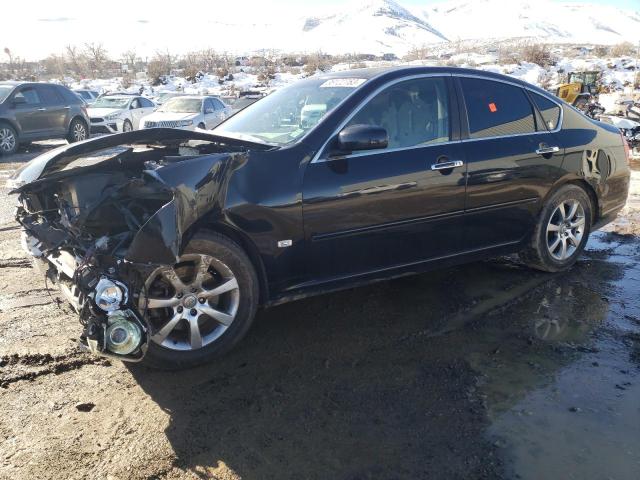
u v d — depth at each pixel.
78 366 3.37
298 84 4.54
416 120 3.96
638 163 10.97
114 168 3.45
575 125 4.84
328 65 54.06
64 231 3.28
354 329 3.82
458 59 59.41
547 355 3.45
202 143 3.62
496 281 4.68
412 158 3.82
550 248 4.71
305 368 3.33
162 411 2.92
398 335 3.73
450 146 4.02
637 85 34.00
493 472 2.47
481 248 4.31
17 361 3.40
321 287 3.65
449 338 3.68
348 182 3.56
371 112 3.80
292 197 3.40
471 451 2.60
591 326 3.84
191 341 3.23
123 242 3.04
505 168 4.24
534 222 4.57
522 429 2.75
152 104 19.70
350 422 2.82
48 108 14.63
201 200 3.04
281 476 2.46
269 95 4.68
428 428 2.77
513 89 4.52
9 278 4.81
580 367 3.32
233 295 3.33
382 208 3.70
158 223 2.82
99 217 3.33
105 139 3.27
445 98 4.12
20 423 2.82
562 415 2.86
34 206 3.70
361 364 3.37
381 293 4.43
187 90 38.00
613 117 13.01
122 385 3.17
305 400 3.01
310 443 2.67
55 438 2.71
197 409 2.94
